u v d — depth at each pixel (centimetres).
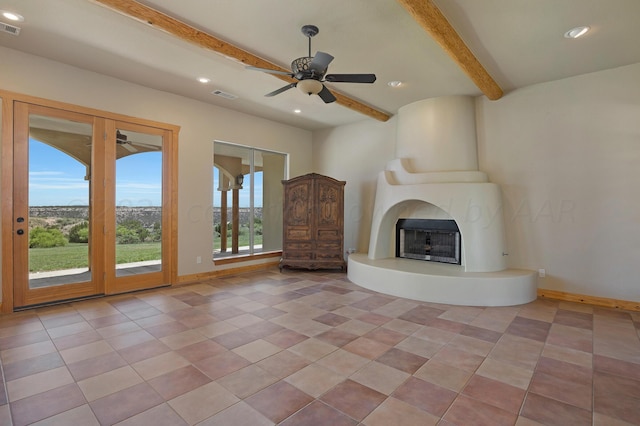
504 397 207
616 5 268
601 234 399
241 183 613
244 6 275
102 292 425
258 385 220
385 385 221
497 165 471
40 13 283
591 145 405
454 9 275
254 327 324
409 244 539
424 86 448
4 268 355
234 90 474
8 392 208
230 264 574
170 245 489
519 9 275
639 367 247
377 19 293
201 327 322
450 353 270
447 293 406
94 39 330
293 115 602
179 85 455
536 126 441
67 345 278
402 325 332
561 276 425
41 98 372
